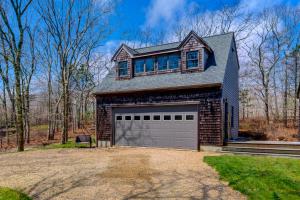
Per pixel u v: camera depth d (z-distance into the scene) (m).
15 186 5.69
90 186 5.65
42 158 9.93
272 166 7.32
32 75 22.75
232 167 7.19
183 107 11.95
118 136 13.90
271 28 25.14
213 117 11.02
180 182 5.93
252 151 10.19
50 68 24.12
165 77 13.05
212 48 13.36
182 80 12.10
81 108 29.02
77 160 9.22
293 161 8.15
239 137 15.08
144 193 5.12
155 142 12.68
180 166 7.79
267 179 5.83
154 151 11.45
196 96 11.52
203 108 11.30
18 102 14.64
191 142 11.61
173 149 11.99
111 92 13.73
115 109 14.10
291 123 22.09
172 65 13.20
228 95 12.69
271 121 23.64
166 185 5.69
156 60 13.69
